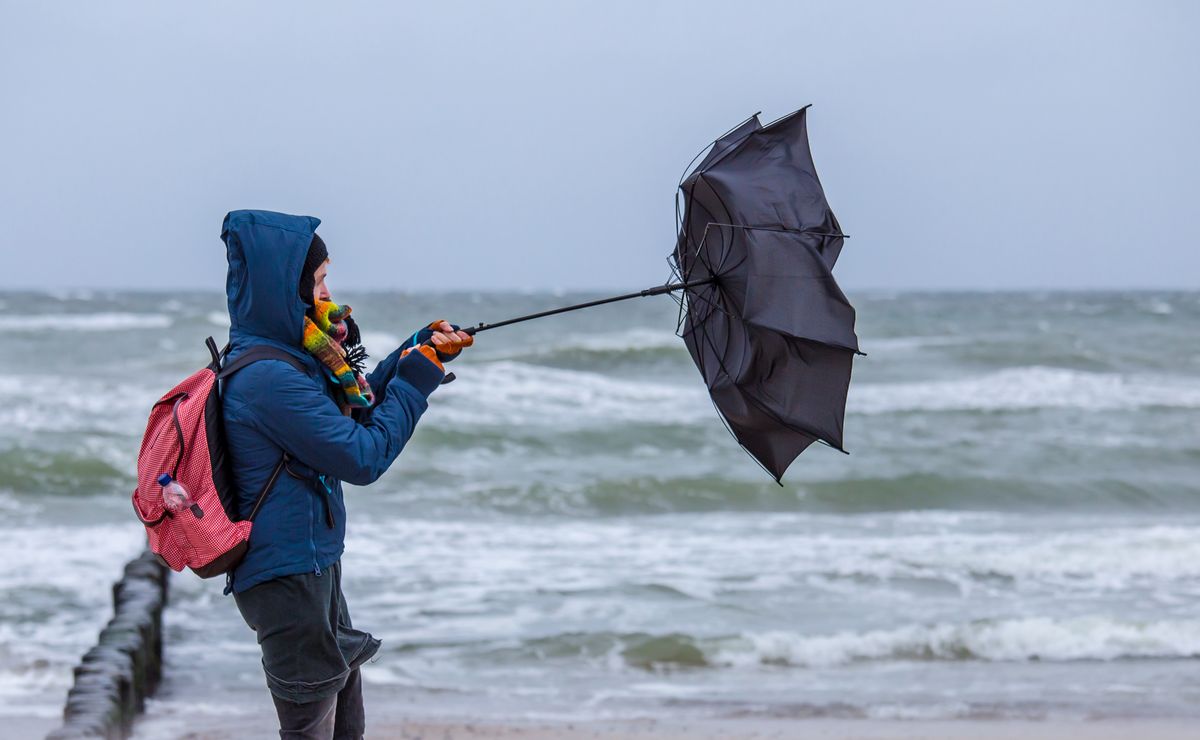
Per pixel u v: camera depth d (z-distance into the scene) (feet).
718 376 34.17
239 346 29.68
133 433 169.99
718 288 33.78
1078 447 172.96
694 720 63.36
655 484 138.92
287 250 29.17
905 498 142.20
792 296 31.94
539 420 191.01
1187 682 70.64
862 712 65.00
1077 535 112.16
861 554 102.89
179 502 28.35
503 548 107.34
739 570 97.40
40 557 99.81
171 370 264.52
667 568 98.43
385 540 110.32
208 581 93.40
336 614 31.07
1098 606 86.79
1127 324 487.61
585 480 142.72
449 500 133.59
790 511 135.74
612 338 316.40
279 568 29.07
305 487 29.37
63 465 145.38
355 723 34.04
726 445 175.32
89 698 54.54
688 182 34.27
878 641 77.56
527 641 77.56
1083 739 59.72
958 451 171.12
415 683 70.79
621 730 61.00
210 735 59.31
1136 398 228.22
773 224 32.76
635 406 210.79
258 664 74.13
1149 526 124.06
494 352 291.38
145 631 66.33
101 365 276.62
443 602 87.56
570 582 93.40
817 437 32.48
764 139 34.55
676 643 76.84
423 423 180.14
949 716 64.13
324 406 28.94
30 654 74.49
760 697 68.49
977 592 90.89
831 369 32.40
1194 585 92.79
